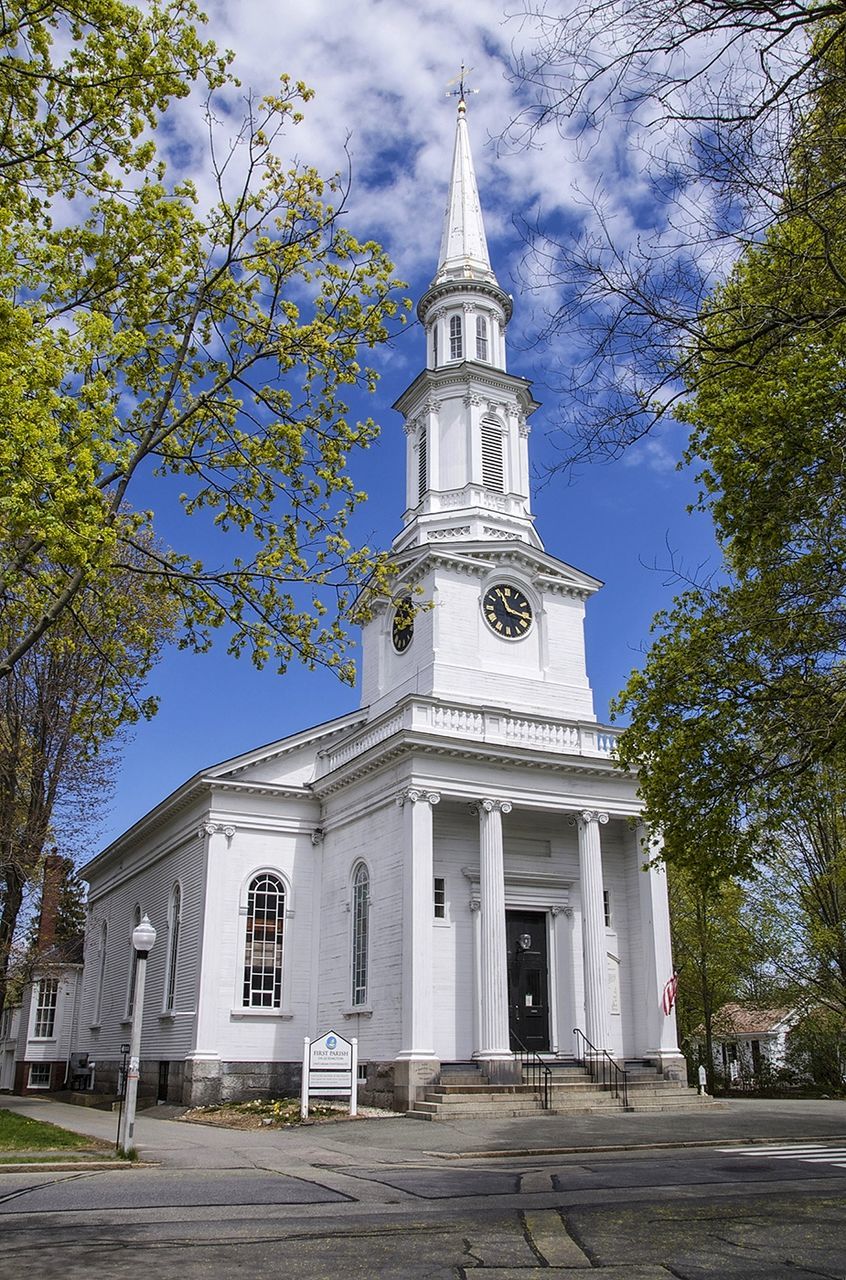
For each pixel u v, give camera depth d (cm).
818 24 924
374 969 2847
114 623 1684
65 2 1226
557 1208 1150
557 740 3017
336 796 3247
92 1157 1634
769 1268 838
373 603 1681
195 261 1466
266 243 1488
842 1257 880
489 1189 1313
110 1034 4097
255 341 1495
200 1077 2969
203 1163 1630
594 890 2914
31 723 3072
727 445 1379
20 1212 1133
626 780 3038
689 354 1000
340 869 3172
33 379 1125
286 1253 898
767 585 1527
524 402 3847
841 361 1255
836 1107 2691
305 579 1495
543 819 3127
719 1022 4919
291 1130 2275
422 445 3809
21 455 1083
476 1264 852
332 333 1497
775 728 1548
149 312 1442
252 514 1514
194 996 3105
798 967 3878
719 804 1686
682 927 4397
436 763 2789
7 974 3062
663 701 1700
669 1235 982
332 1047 2494
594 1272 823
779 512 1344
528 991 2967
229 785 3238
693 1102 2647
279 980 3183
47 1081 4878
